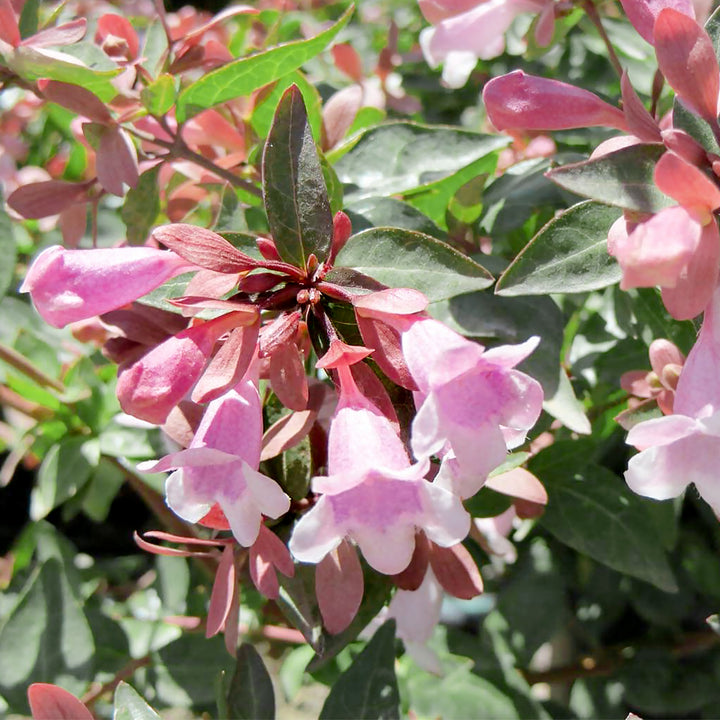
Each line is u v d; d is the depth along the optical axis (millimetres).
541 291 118
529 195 174
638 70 218
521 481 141
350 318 118
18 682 158
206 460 101
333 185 150
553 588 238
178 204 181
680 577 251
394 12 343
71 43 142
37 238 256
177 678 186
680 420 96
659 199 103
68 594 163
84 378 200
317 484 96
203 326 106
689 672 240
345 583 115
